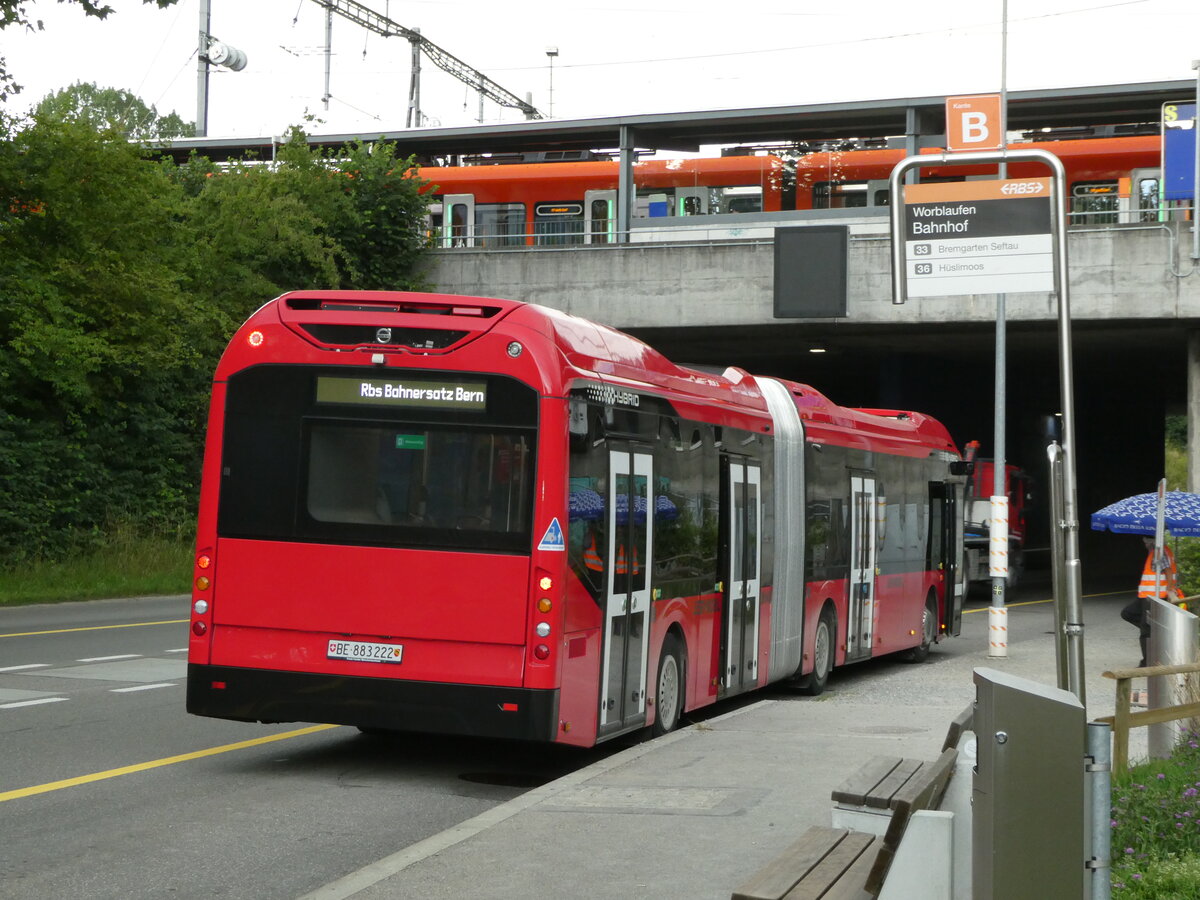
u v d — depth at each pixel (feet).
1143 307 104.32
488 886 21.57
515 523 32.30
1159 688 34.63
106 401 105.91
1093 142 111.45
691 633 41.45
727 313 114.73
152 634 68.03
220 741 38.99
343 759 36.88
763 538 48.60
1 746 36.94
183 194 124.67
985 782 16.34
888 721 41.45
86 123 97.60
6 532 95.81
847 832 19.90
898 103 129.90
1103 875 17.06
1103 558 193.57
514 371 32.58
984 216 29.43
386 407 33.09
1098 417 195.11
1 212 94.63
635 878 22.20
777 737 37.47
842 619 58.18
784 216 119.65
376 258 127.34
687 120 134.72
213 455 33.83
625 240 123.65
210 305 114.73
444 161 156.15
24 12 76.02
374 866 22.75
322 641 32.99
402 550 32.68
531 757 38.32
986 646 80.02
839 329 116.06
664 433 39.14
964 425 153.99
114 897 22.91
